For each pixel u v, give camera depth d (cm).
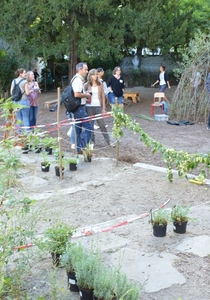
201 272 405
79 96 819
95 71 905
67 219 545
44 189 664
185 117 1353
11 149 384
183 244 461
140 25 1532
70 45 1633
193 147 979
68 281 373
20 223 397
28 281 384
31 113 959
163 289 376
